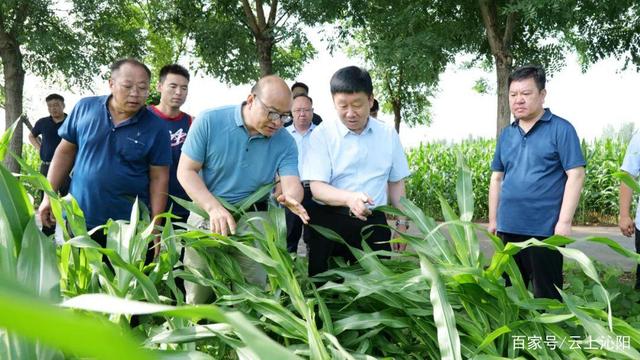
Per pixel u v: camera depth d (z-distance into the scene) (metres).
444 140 14.07
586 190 10.80
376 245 3.10
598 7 9.53
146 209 3.09
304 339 1.92
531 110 3.28
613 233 8.86
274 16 12.26
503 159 3.51
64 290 2.00
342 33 12.22
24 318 0.19
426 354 2.27
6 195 1.63
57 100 6.46
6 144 2.15
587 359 2.04
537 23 9.05
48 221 3.44
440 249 2.57
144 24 15.94
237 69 12.44
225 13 12.80
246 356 1.58
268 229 2.23
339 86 2.89
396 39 10.49
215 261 2.53
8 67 11.99
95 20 12.83
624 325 2.00
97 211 3.17
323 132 3.04
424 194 12.07
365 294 2.17
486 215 11.62
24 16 11.89
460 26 11.30
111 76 3.13
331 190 2.87
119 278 2.06
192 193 2.69
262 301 2.06
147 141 3.21
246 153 2.79
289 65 14.10
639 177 4.01
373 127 3.07
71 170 3.44
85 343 0.19
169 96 4.07
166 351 1.39
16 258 1.54
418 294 2.34
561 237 2.08
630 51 11.52
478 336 2.11
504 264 2.26
